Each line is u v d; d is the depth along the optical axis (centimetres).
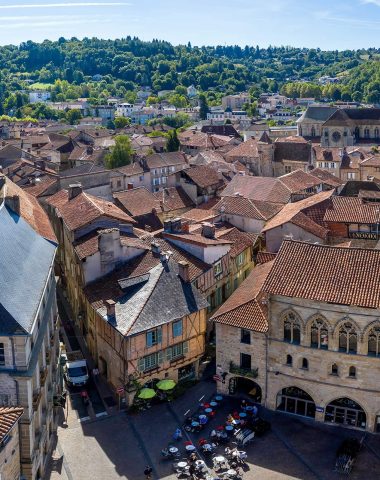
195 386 7194
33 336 5219
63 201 9950
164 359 6869
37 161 16350
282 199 11644
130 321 6569
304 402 6544
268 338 6494
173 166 17012
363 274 6172
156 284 7006
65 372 7306
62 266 9806
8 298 4956
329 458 5888
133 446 6116
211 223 9825
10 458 4594
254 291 7125
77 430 6375
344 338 6119
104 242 7662
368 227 9162
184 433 6316
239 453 5819
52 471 5697
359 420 6306
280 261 6569
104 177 13050
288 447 6062
